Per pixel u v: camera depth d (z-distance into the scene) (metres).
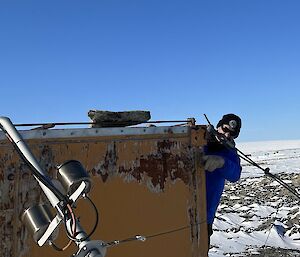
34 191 3.26
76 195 2.06
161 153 3.95
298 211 16.72
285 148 109.06
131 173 3.78
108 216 3.64
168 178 3.97
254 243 12.91
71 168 2.12
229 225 15.09
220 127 4.64
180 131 4.06
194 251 4.06
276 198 20.67
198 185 4.13
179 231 3.99
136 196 3.79
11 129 2.34
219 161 4.17
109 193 3.66
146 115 4.60
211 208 4.48
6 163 3.18
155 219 3.88
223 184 4.57
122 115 4.46
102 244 1.95
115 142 3.71
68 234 1.98
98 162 3.62
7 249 3.18
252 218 16.31
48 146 3.39
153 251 3.85
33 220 2.12
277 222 15.12
